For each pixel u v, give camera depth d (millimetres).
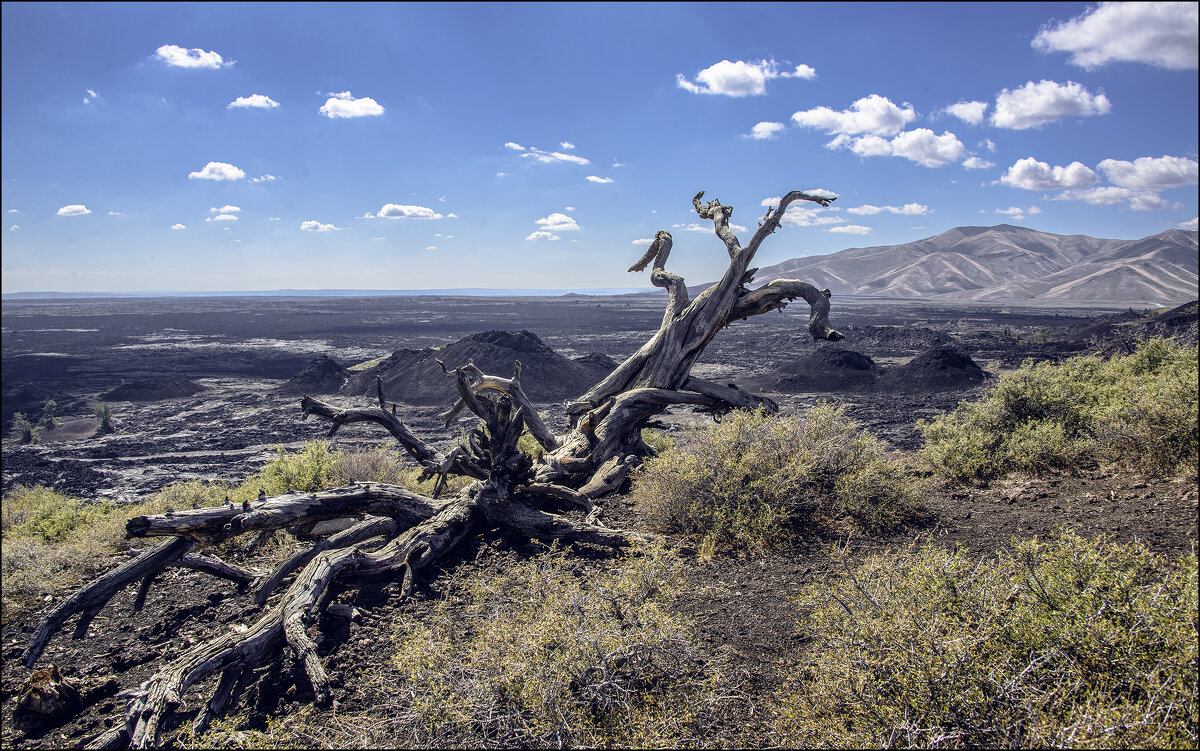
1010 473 7773
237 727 3721
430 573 5934
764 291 11648
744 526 6172
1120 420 7426
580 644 3514
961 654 2799
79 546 7594
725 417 9789
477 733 3191
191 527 5066
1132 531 5297
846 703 3049
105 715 4379
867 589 3730
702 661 3951
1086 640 2797
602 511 7875
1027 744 2477
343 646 4605
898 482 6715
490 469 6852
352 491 6379
